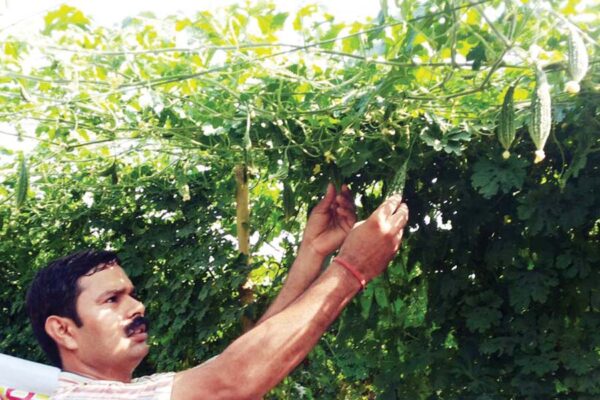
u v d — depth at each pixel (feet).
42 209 18.21
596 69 8.45
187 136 11.43
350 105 9.55
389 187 9.96
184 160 13.66
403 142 9.87
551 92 8.97
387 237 5.10
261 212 14.62
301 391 13.99
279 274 14.01
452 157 11.09
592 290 10.87
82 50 8.30
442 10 7.45
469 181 11.09
